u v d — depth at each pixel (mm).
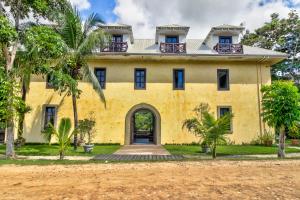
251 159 9227
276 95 11195
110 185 5406
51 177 6199
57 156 11938
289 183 5637
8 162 8414
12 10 12359
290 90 11016
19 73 11781
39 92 19734
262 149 15766
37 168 7398
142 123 36156
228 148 16359
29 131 19219
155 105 19766
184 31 20734
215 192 4918
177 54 19125
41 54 11547
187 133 19422
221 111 19922
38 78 19891
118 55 19109
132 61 20219
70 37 15062
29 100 19594
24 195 4641
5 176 6305
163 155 12445
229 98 19984
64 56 13688
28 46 11414
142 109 21031
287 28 28812
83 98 19672
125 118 19625
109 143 19266
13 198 4453
